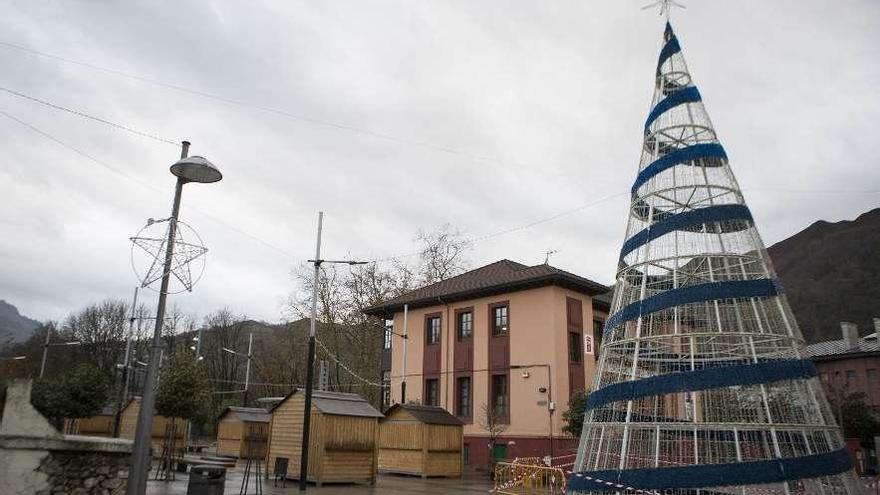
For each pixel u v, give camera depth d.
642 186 13.41
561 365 29.31
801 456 9.98
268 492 17.50
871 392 49.22
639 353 11.61
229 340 73.56
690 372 10.53
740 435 10.56
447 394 33.03
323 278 50.03
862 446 39.34
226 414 34.69
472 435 31.16
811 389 10.82
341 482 20.05
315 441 20.12
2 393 10.56
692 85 14.05
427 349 34.81
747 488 10.49
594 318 33.53
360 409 21.36
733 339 11.60
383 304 38.16
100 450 11.38
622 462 10.68
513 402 30.14
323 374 29.03
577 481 11.29
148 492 16.09
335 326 49.66
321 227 22.20
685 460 10.52
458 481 23.45
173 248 11.27
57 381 24.84
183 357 23.42
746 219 12.16
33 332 71.31
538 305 30.45
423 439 24.30
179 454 28.22
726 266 11.75
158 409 21.38
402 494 17.92
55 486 10.73
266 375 61.41
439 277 48.72
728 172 12.78
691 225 12.08
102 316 69.62
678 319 11.42
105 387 27.14
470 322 33.38
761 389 10.42
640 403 11.48
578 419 24.20
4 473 10.30
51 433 10.77
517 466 22.00
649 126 14.24
